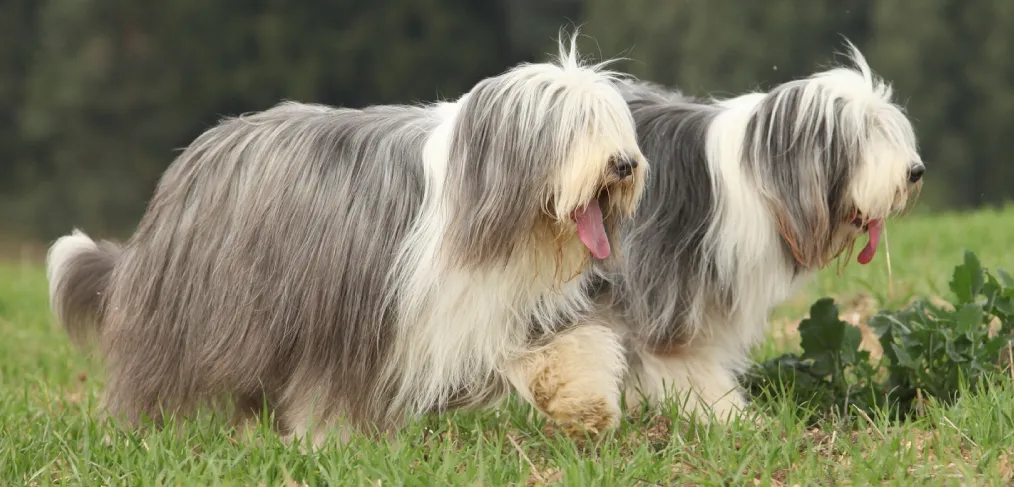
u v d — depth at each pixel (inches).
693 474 194.2
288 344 212.2
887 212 231.1
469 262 196.1
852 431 223.9
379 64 1624.0
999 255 422.9
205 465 201.9
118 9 1581.0
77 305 252.7
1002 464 189.3
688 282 243.1
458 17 1660.9
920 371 239.9
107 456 211.3
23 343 370.3
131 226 1552.7
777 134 234.7
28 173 1626.5
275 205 214.4
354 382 210.8
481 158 196.1
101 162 1569.9
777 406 234.2
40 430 232.8
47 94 1568.7
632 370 249.0
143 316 226.5
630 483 189.9
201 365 219.8
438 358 206.5
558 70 198.8
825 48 1467.8
